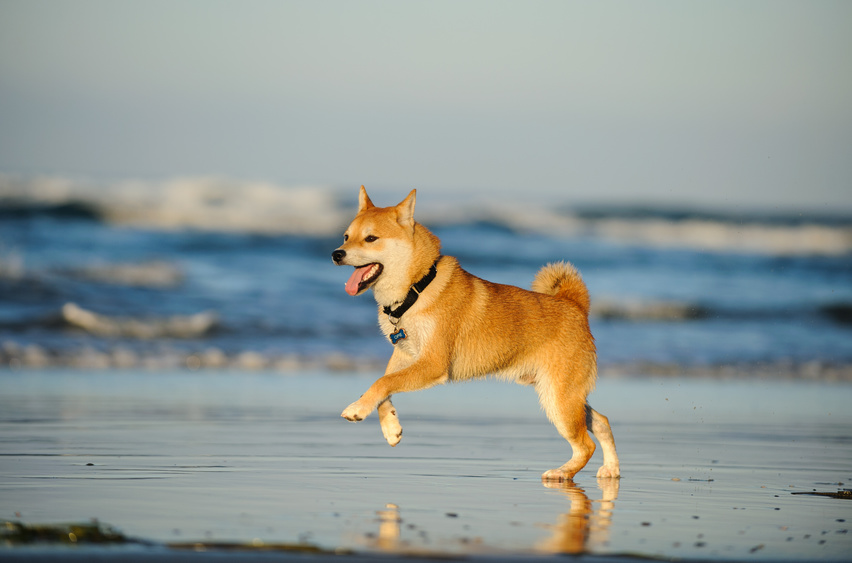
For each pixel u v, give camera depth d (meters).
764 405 12.45
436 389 13.61
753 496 6.44
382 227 7.29
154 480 6.38
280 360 15.68
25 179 26.59
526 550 4.53
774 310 21.73
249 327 17.77
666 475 7.41
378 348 16.83
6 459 7.11
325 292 20.81
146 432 8.80
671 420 10.85
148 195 27.36
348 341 17.23
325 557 4.26
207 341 16.73
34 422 9.20
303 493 6.04
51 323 16.70
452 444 8.74
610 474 7.42
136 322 17.28
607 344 17.98
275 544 4.49
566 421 7.54
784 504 6.13
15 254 22.28
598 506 5.92
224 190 28.16
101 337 16.41
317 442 8.55
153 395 11.76
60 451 7.56
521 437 9.38
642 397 13.02
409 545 4.56
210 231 25.73
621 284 23.91
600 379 15.04
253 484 6.33
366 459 7.66
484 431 9.73
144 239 24.58
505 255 26.80
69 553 4.17
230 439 8.55
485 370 7.59
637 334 19.11
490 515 5.46
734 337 19.08
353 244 7.23
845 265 26.84
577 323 7.86
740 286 24.12
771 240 29.45
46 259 21.98
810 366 16.58
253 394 12.19
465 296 7.42
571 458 7.64
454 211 29.53
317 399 11.88
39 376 13.33
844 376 16.03
